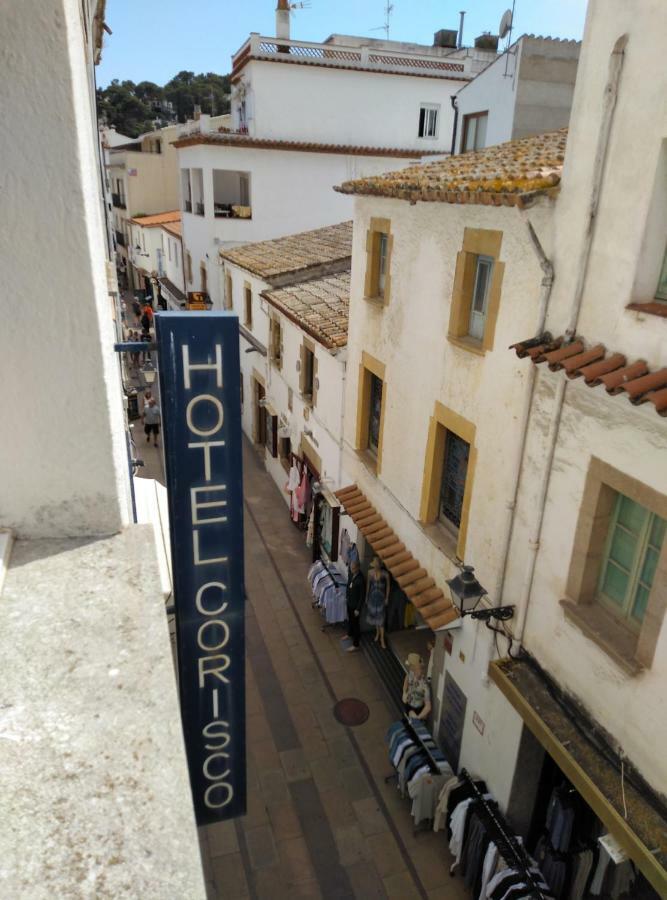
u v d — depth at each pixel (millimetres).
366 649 11523
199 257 23969
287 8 22422
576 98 5398
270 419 17453
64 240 2076
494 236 6680
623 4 4844
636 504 5367
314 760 9297
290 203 23062
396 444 9578
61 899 1330
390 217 9086
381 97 23625
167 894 1349
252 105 22500
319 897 7469
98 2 6465
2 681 1809
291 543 14844
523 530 6613
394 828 8320
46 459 2311
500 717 7312
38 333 2154
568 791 7250
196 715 5023
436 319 8070
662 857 4762
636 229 4926
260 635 11828
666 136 4594
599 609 5812
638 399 4613
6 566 2236
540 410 6172
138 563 2297
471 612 6812
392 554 9523
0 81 1881
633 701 5273
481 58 24688
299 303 13852
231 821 8320
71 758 1617
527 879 6605
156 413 19000
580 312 5602
